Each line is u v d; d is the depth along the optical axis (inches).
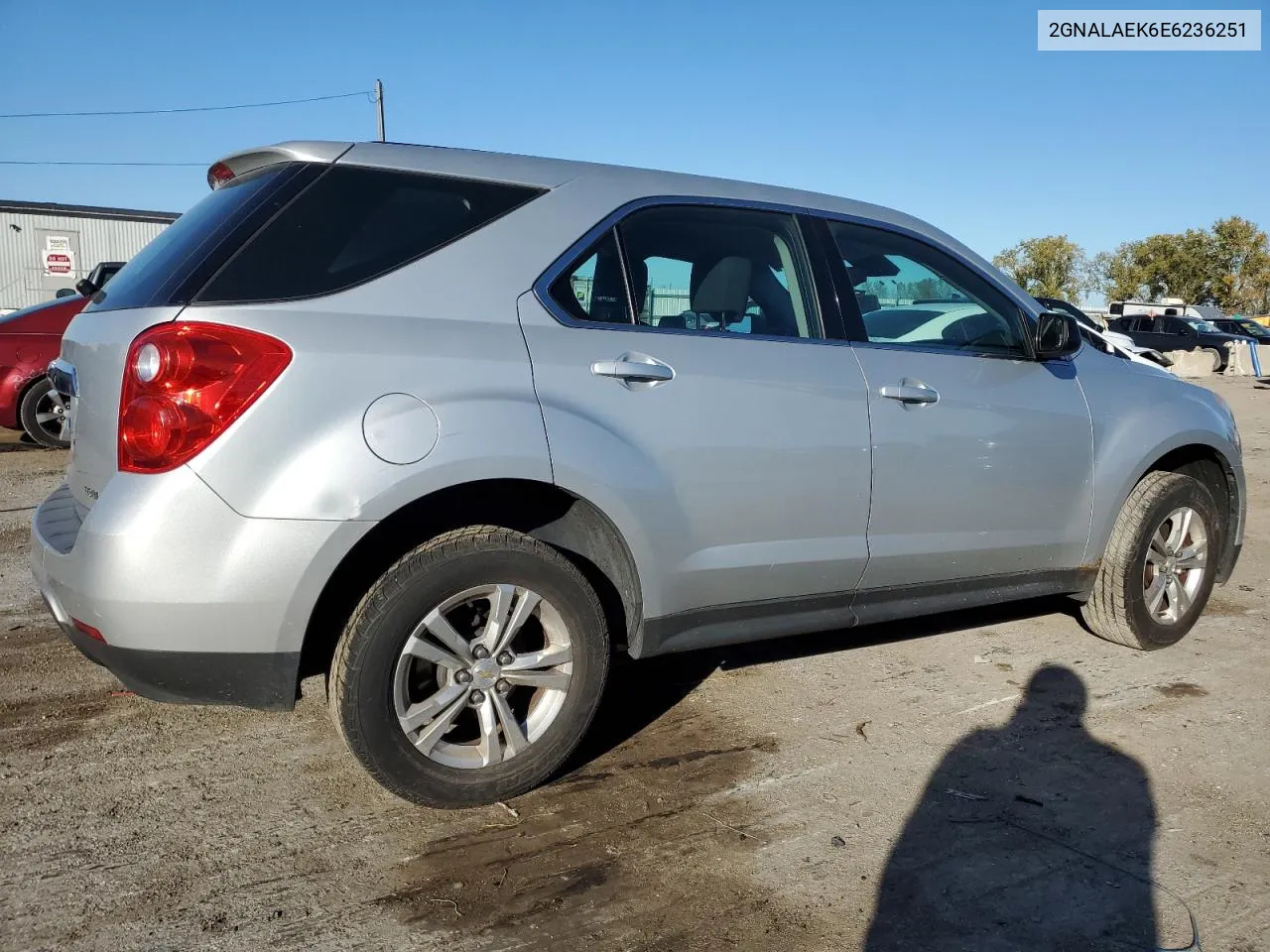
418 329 107.7
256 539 98.2
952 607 151.9
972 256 158.7
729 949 93.3
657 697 152.3
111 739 133.8
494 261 115.2
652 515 119.2
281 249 106.2
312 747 132.9
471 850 108.7
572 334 117.0
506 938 94.0
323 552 100.3
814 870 106.5
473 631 116.0
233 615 98.7
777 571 130.7
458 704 111.9
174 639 98.1
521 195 120.6
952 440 143.9
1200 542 178.2
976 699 153.5
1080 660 171.5
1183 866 108.7
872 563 138.9
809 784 125.3
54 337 363.3
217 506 97.4
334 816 115.0
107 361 103.8
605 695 152.4
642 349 120.7
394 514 108.9
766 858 108.6
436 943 93.0
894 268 149.2
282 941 92.7
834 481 133.3
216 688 101.7
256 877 102.7
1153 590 173.9
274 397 99.1
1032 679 162.1
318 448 100.0
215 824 112.7
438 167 117.6
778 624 134.9
